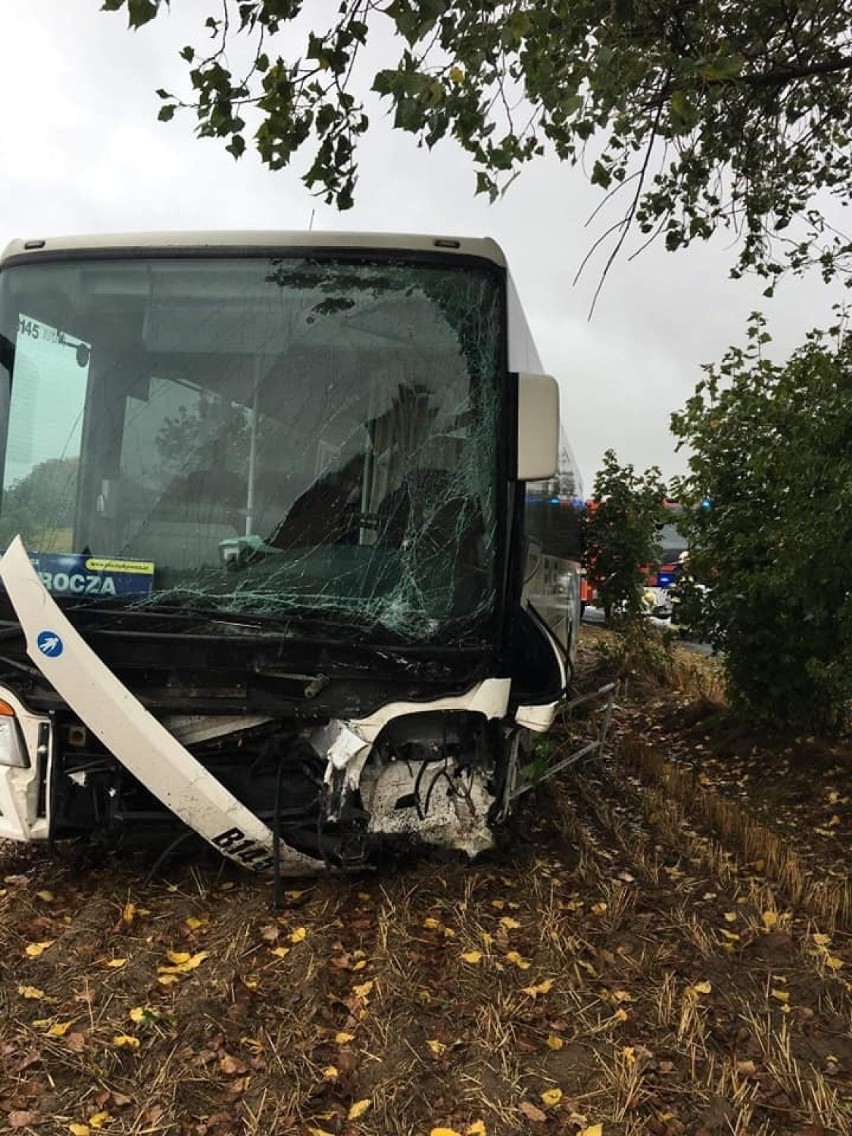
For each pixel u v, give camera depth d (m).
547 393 4.43
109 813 4.46
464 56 4.12
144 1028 3.43
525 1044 3.48
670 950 4.29
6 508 4.58
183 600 4.43
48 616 4.09
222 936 4.17
